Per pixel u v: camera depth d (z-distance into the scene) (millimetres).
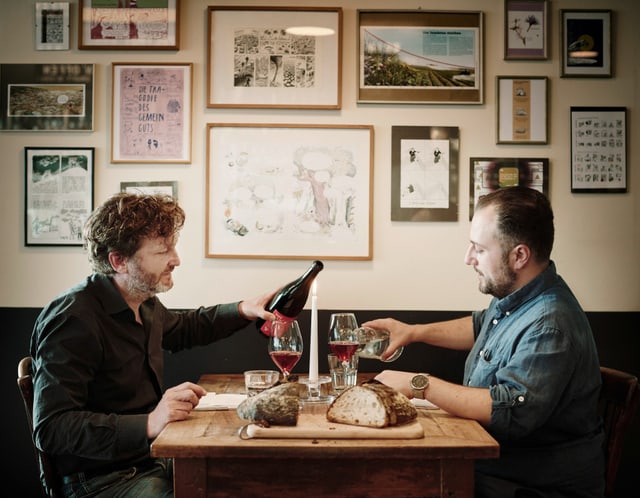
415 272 2932
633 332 2957
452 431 1773
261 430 1707
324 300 2928
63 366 1901
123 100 2910
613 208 2953
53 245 2918
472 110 2934
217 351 2930
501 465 1989
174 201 2197
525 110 2936
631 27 2947
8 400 2916
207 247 2910
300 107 2910
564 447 1967
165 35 2910
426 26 2918
